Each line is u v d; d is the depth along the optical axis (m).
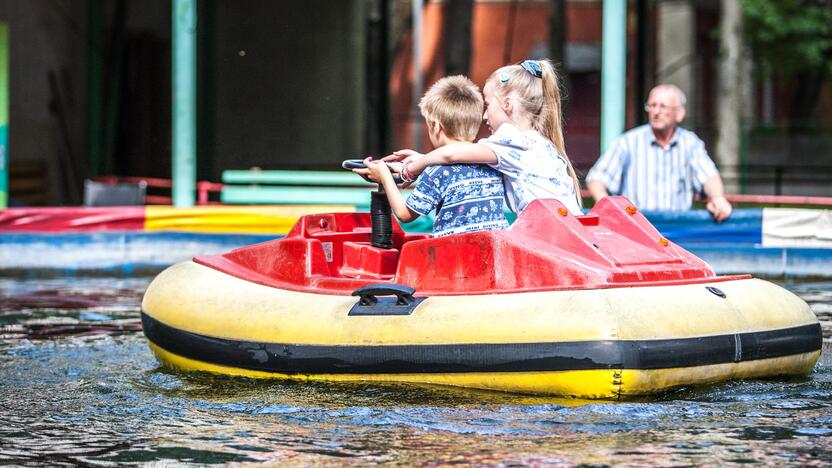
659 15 87.69
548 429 12.36
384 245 16.28
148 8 51.28
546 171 15.66
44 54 49.19
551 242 14.56
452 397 13.78
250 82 54.72
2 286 26.09
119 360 17.06
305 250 16.11
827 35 81.12
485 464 11.18
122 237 30.73
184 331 16.09
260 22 55.12
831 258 27.23
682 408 13.12
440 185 15.43
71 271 29.47
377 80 54.22
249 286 16.31
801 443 11.81
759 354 13.87
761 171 68.06
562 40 64.56
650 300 13.49
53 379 15.64
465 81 15.99
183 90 36.75
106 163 50.75
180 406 13.93
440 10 78.31
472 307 14.02
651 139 26.30
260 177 42.53
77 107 50.03
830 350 16.75
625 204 15.39
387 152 53.69
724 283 14.55
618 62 34.59
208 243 31.02
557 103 16.34
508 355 13.47
